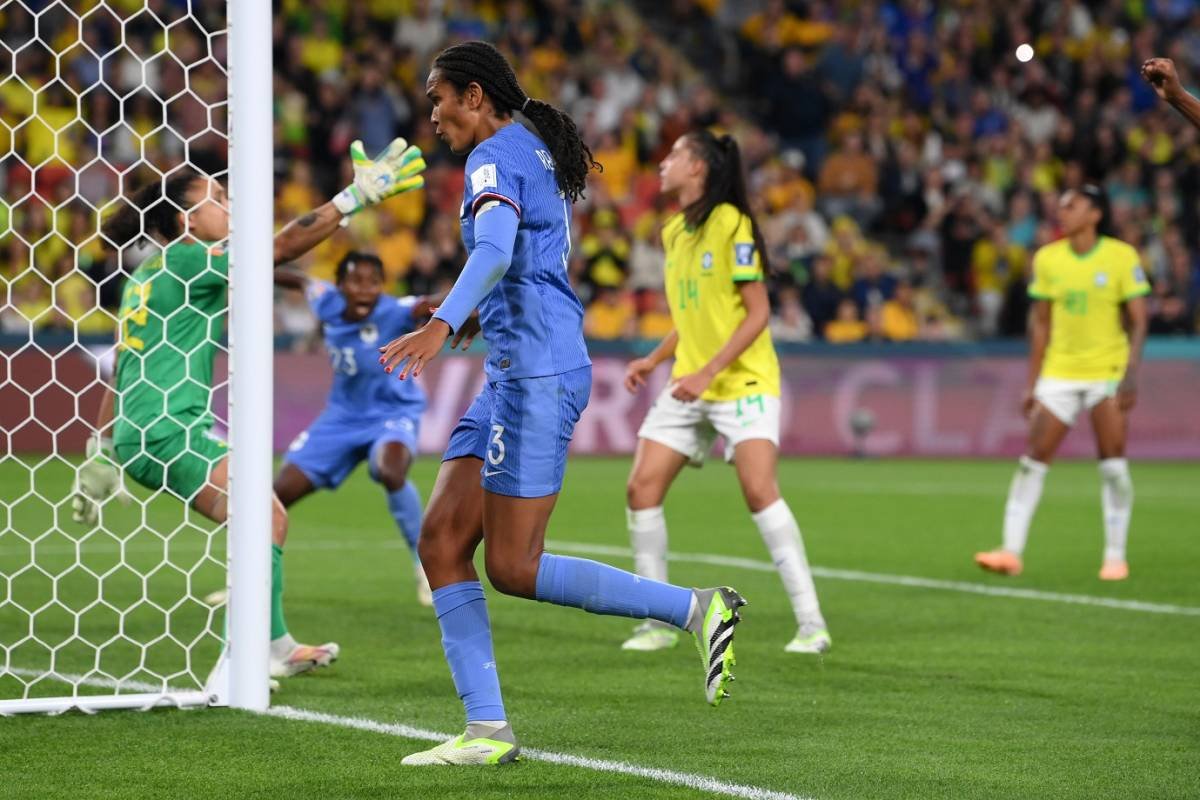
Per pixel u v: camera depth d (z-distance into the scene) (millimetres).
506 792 12922
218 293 17797
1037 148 77062
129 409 17500
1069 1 84062
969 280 72688
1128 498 29297
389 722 15828
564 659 20188
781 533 20969
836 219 75125
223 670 16484
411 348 12227
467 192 13281
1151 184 76875
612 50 76500
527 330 13516
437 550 14234
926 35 82688
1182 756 14625
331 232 16734
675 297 21719
